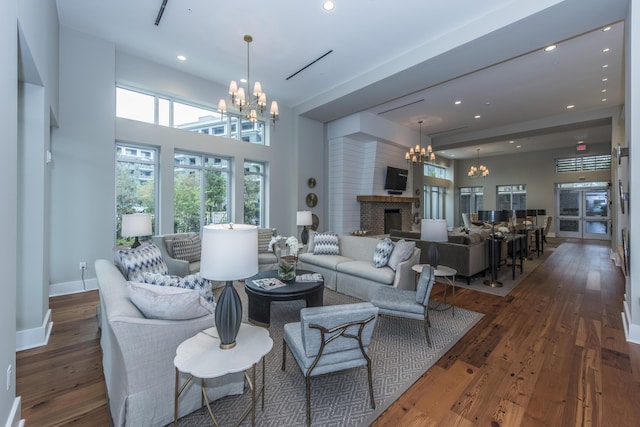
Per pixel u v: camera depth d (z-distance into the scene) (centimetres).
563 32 346
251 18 368
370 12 352
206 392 179
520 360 239
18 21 182
